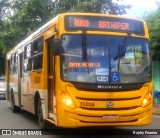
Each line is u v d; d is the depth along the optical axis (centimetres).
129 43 845
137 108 814
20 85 1376
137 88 819
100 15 843
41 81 981
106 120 791
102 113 788
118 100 803
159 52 1720
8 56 1756
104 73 807
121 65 822
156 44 1680
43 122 980
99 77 803
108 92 799
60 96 798
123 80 814
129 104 808
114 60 820
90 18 838
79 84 793
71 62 804
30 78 1147
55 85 823
